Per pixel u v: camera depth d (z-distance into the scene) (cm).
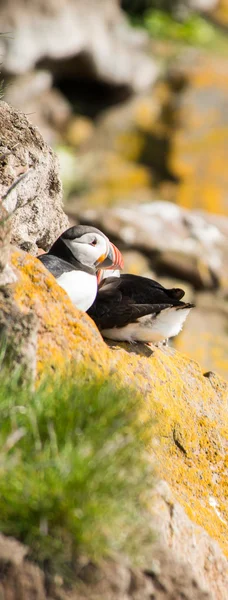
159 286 935
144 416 808
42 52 3253
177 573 676
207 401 914
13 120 988
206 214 2327
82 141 3328
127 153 3247
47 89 3412
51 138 3291
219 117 3438
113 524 640
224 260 2070
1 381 682
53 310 782
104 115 3494
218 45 3969
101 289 917
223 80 3641
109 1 3566
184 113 3431
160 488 731
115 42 3547
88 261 931
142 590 656
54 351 761
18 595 620
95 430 662
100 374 759
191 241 2089
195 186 3048
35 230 1018
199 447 862
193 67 3734
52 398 685
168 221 2141
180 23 4000
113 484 644
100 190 3006
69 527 629
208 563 731
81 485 629
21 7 3170
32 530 629
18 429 655
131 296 908
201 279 1989
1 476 631
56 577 627
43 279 791
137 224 2072
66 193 2970
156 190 3031
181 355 964
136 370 863
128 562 651
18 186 957
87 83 3547
